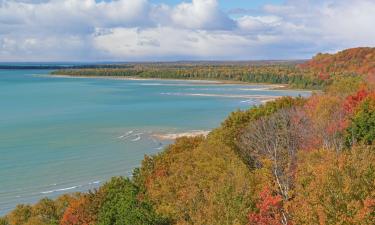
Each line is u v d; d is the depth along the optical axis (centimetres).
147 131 11238
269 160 3703
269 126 5197
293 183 3281
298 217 2492
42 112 15162
